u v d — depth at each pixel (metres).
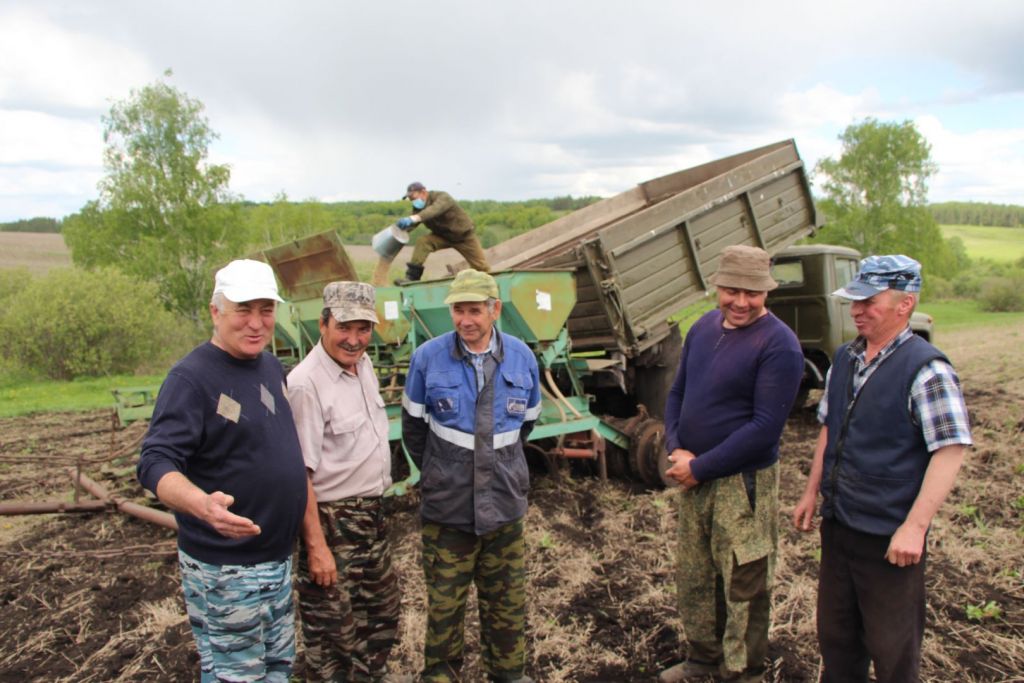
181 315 28.47
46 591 4.54
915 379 2.50
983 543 4.75
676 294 6.53
